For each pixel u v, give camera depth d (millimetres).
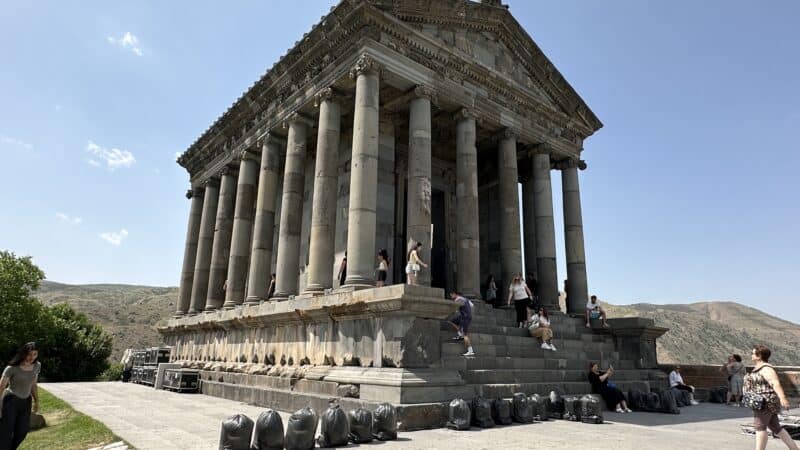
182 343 26641
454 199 28328
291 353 16375
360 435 9328
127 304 115562
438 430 10812
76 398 18172
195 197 32688
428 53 20125
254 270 22000
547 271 23078
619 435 10805
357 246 16203
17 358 8672
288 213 20297
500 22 22984
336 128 19375
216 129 28812
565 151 26172
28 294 40125
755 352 8758
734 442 10406
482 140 26078
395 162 24547
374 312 12891
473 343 15836
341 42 19359
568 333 20547
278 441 8414
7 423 8312
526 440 9766
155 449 8516
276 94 23641
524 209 27625
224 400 17438
